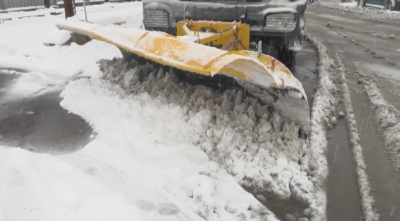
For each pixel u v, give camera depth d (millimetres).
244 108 3836
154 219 2631
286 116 3773
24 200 2748
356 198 3113
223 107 3850
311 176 3369
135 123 3908
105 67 5379
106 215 2586
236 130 3666
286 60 6469
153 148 3545
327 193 3170
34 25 10055
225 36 4535
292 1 5473
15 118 4461
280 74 3410
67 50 7957
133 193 2914
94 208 2670
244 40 4766
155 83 4539
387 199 3107
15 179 2996
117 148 3582
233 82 3982
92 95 4812
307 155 3566
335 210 2959
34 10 12211
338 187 3258
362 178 3344
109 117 4188
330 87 5871
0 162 3234
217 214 2773
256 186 3191
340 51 9016
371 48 9516
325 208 2955
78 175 3098
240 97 3924
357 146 3936
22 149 3482
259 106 3838
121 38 3891
